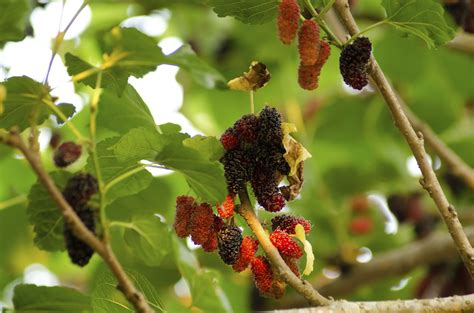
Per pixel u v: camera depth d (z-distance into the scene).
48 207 0.98
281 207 0.97
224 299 1.16
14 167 1.36
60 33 0.94
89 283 1.35
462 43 1.40
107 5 1.47
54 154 0.97
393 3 1.00
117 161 0.98
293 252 0.97
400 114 1.00
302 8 1.00
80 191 0.90
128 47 0.93
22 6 0.97
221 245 0.96
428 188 1.01
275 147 0.97
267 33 1.47
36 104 0.93
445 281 1.40
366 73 0.98
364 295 1.47
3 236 1.32
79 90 1.37
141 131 0.95
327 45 0.96
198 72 0.96
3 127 0.97
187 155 0.94
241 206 0.97
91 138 0.92
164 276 1.30
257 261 0.96
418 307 0.96
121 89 1.00
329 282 1.41
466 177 1.33
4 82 0.94
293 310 0.93
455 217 1.00
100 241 0.89
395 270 1.40
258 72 0.98
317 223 1.44
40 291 1.02
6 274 1.26
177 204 0.97
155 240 1.10
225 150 0.97
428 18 1.00
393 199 1.44
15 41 0.99
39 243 0.99
